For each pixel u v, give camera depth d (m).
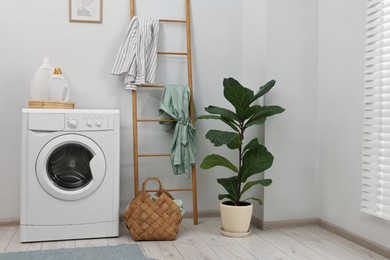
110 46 3.43
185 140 3.36
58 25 3.33
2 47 3.24
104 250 2.64
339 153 3.09
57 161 2.92
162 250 2.71
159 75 3.55
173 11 3.58
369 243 2.74
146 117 3.53
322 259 2.55
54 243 2.81
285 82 3.30
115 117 2.95
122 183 3.49
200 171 3.65
